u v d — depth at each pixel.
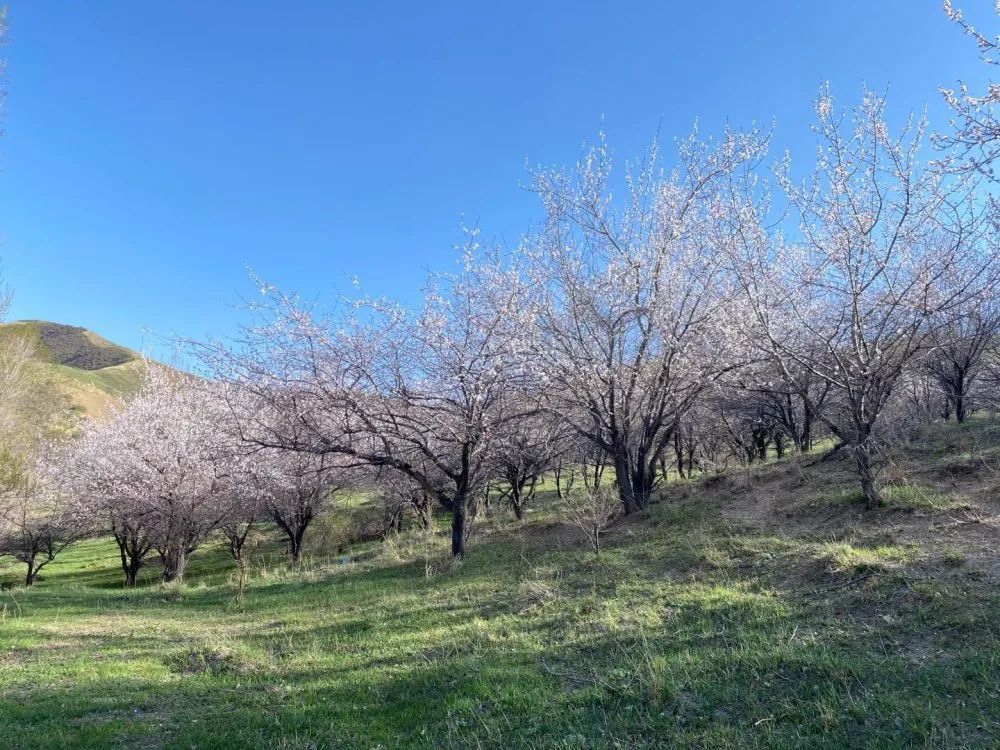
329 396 11.41
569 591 7.82
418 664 6.13
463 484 12.27
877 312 8.91
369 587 10.91
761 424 16.64
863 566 6.10
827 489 9.70
